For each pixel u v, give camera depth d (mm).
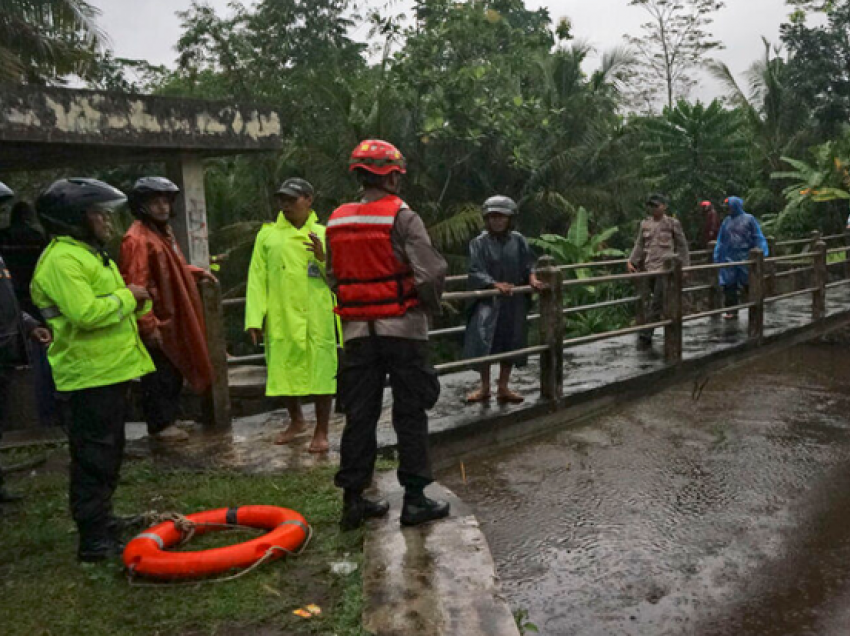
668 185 21031
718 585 4359
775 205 23578
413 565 3342
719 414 7414
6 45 14812
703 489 5676
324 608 3055
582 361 8195
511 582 4387
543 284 6332
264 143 8852
